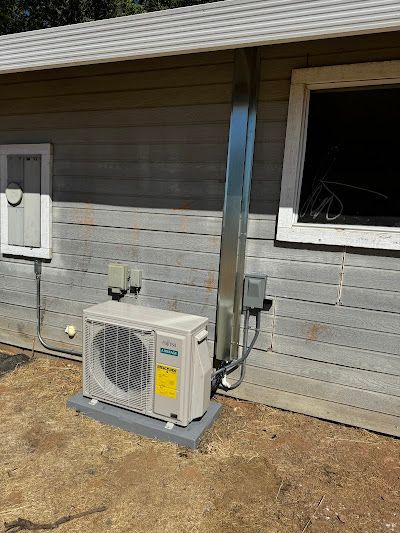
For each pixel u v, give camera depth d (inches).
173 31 84.9
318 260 96.7
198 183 107.2
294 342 101.8
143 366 92.2
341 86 90.9
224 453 87.8
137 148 113.6
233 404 108.5
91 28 93.1
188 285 112.2
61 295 132.3
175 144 108.6
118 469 81.6
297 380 102.9
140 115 111.7
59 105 122.1
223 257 104.1
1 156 133.6
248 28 78.1
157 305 117.0
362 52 86.9
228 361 108.0
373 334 93.8
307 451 89.8
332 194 95.2
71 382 118.4
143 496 74.6
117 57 91.6
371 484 80.1
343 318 96.2
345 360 97.3
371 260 91.8
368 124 90.5
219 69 100.7
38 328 136.8
